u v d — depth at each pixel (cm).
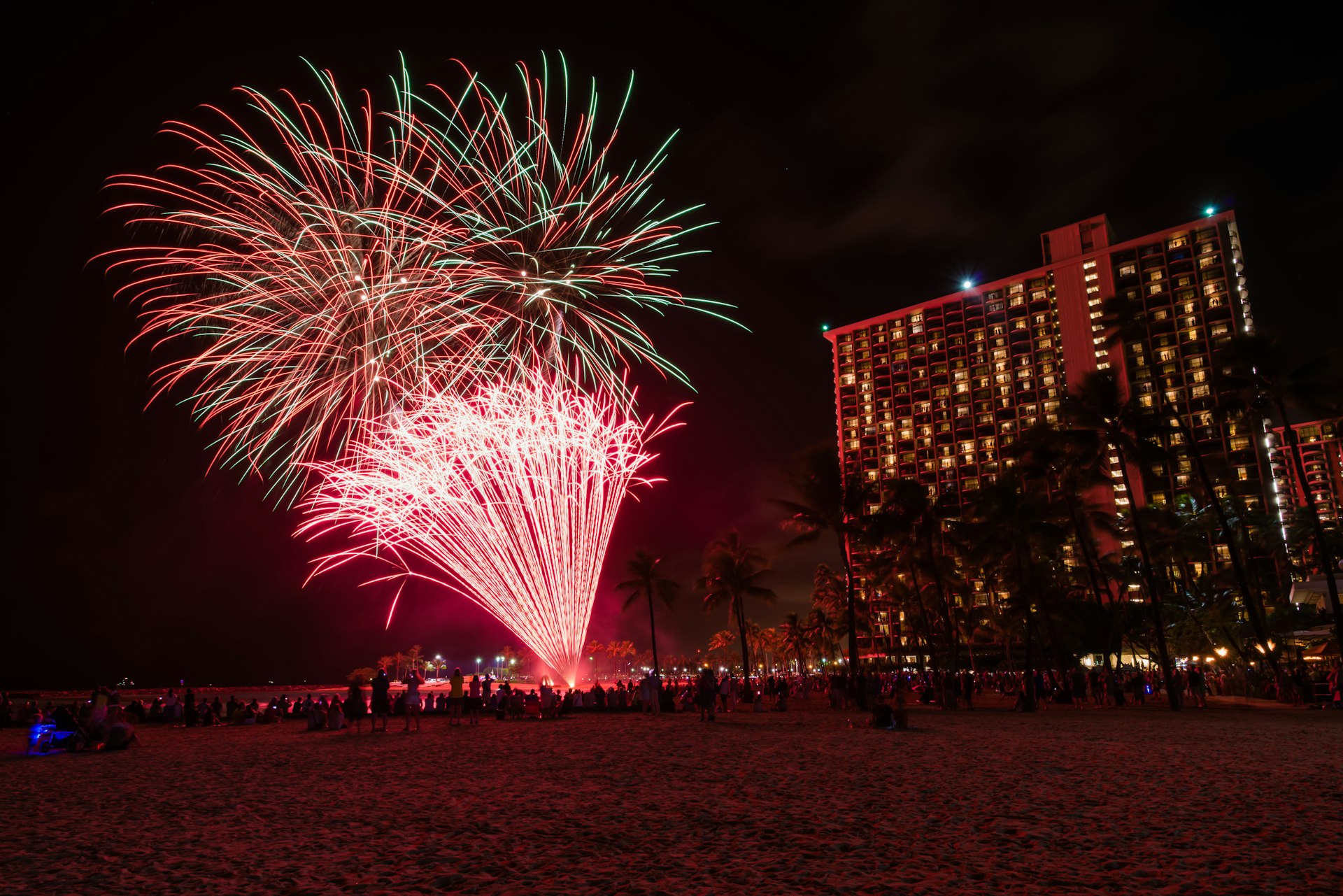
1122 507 11675
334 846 891
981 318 15488
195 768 1673
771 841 884
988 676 7981
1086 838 876
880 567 7194
